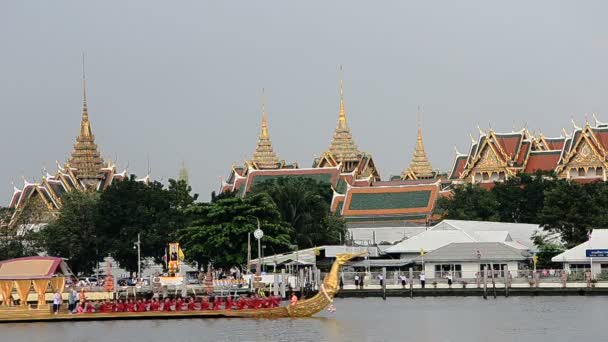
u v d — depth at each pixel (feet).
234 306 522.47
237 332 469.57
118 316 522.47
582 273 638.53
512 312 538.06
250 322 504.84
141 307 524.11
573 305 566.77
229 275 650.43
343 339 446.19
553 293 631.56
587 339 436.76
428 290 648.38
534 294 634.02
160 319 522.47
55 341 458.50
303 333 464.65
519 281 638.94
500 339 441.68
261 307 522.06
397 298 641.81
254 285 574.56
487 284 649.20
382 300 627.46
